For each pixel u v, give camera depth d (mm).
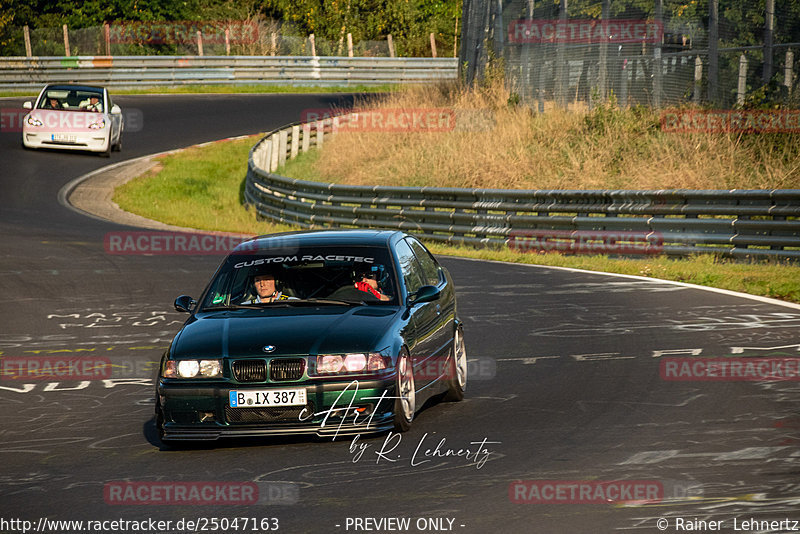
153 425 25344
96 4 176750
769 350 30953
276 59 156750
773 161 69938
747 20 73875
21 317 42312
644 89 82625
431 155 91125
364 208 72750
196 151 111625
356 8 192125
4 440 24219
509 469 19578
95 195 88812
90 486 19781
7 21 165000
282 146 105562
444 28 197125
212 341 22688
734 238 53625
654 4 80625
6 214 75562
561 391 26734
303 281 25359
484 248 64812
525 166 81938
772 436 21281
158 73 149000
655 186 70688
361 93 155750
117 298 46281
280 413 21906
